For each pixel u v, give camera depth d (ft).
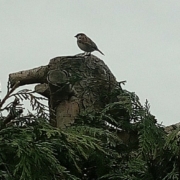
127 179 22.62
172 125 30.14
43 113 25.79
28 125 23.31
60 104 30.81
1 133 20.27
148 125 24.81
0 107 23.61
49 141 20.61
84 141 21.26
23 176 18.30
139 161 23.40
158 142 24.25
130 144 26.63
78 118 26.68
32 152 18.94
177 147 22.45
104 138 24.80
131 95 27.45
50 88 30.30
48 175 19.38
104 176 22.79
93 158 23.65
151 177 22.57
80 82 30.96
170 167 22.67
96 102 30.48
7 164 19.06
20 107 24.47
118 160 25.59
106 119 27.58
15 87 23.97
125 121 27.04
